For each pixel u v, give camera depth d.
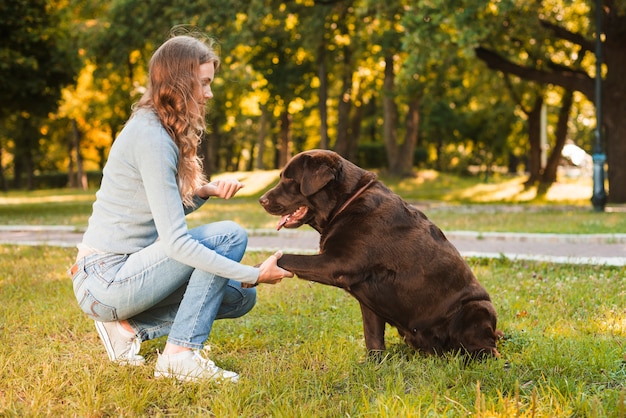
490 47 20.47
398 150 28.83
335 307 4.96
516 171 47.00
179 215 3.07
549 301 5.16
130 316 3.29
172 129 3.18
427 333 3.55
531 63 21.52
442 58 16.89
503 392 3.04
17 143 37.38
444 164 42.00
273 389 3.02
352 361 3.51
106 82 29.58
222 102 31.03
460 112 36.41
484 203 20.62
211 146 37.12
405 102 27.80
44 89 18.03
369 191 3.47
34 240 10.26
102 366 3.30
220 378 3.18
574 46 21.52
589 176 33.84
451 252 3.55
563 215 14.05
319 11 21.55
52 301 5.18
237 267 3.16
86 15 24.89
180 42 3.19
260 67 26.34
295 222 3.66
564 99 24.16
